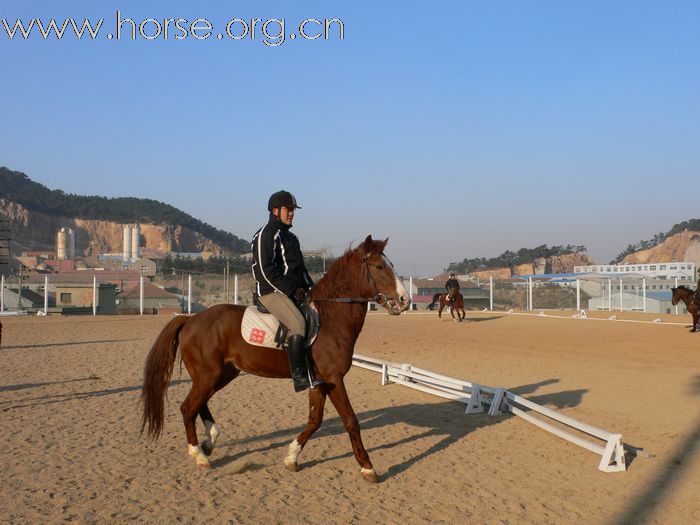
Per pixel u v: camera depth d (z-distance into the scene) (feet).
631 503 18.99
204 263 332.39
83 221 586.04
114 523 16.98
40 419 30.22
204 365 22.49
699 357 54.49
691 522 17.51
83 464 22.50
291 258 22.18
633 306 143.95
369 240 22.04
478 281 249.34
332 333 21.79
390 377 42.63
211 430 23.29
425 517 17.81
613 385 39.78
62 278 227.61
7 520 17.04
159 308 167.22
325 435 27.30
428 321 107.55
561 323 97.66
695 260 349.61
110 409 32.81
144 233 590.14
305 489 20.08
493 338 76.38
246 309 22.86
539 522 17.56
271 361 22.22
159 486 20.12
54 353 60.54
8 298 180.24
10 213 532.32
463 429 28.66
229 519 17.39
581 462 23.38
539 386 40.14
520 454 24.48
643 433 27.22
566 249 474.49
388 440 26.61
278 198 21.89
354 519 17.57
